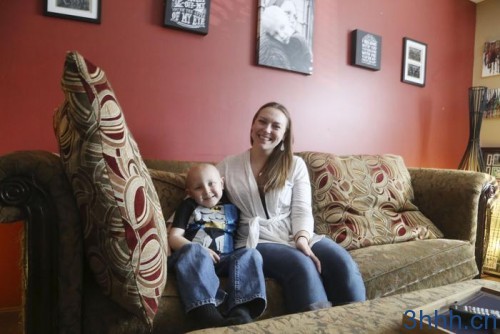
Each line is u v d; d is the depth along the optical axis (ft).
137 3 5.60
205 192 4.23
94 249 2.80
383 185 6.23
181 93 6.02
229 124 6.48
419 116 9.19
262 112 4.69
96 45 5.35
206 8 6.08
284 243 4.29
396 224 5.72
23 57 4.93
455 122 9.92
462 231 5.77
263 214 4.53
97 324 2.91
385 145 8.61
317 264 3.83
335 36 7.63
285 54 6.89
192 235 4.05
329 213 5.61
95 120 2.60
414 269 4.57
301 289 3.48
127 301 2.79
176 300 3.19
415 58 8.94
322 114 7.57
